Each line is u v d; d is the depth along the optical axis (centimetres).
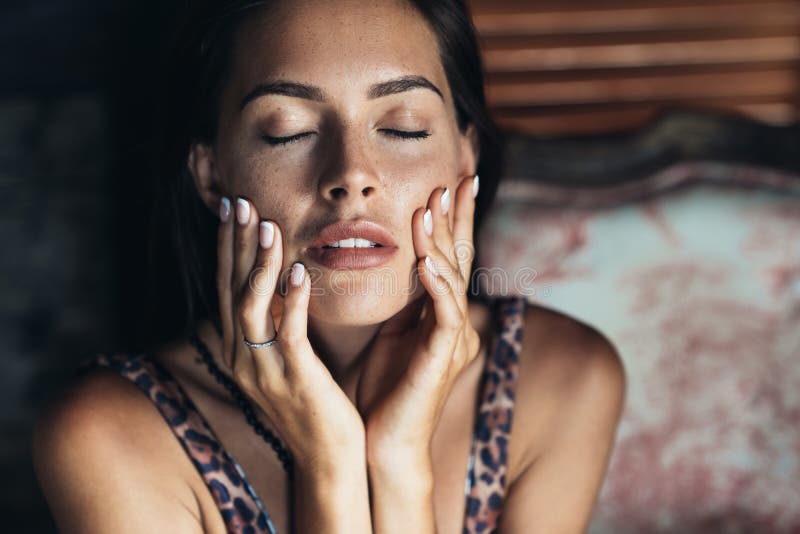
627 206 152
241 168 100
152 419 106
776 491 146
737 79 201
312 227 97
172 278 134
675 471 147
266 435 107
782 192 151
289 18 97
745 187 151
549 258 151
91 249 209
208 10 103
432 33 103
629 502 147
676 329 147
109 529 101
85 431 102
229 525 106
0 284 209
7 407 211
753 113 202
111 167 207
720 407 146
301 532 102
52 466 103
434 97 99
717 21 199
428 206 100
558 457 115
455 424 114
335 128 96
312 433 99
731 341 147
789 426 146
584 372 118
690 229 150
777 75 201
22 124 207
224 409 109
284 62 95
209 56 104
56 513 104
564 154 156
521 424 115
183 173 116
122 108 204
